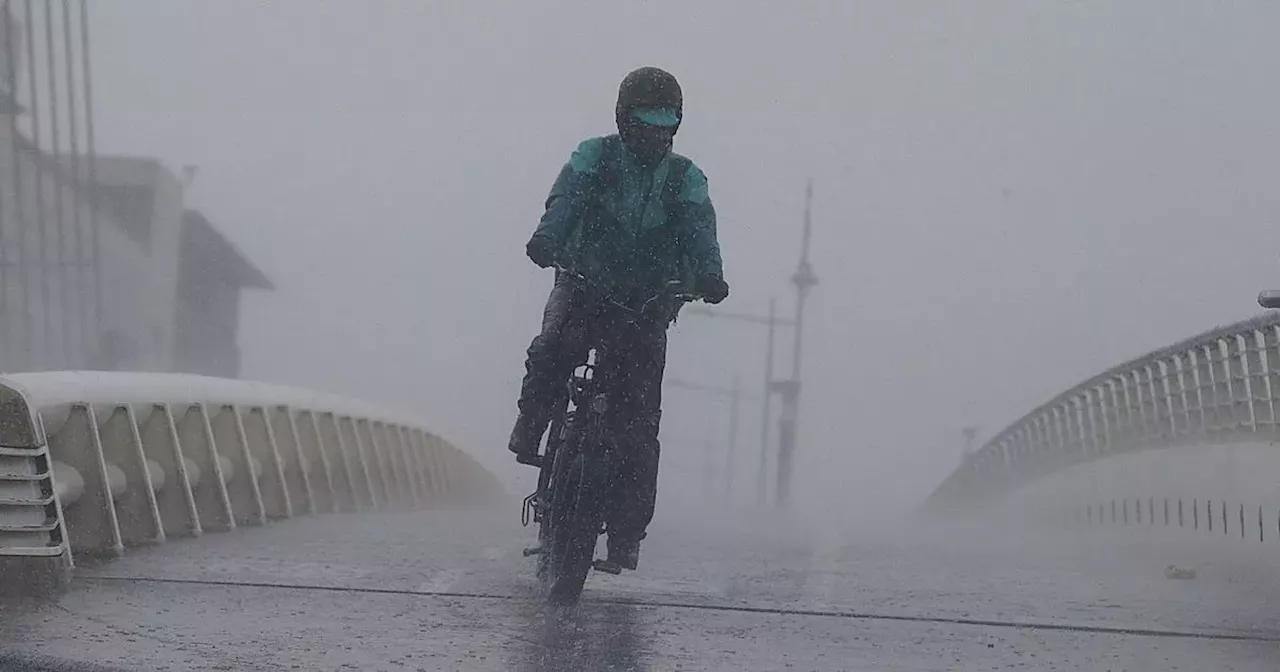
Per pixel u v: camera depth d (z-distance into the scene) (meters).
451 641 14.59
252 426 27.78
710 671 13.57
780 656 14.38
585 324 16.56
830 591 19.45
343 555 21.36
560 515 16.66
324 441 32.97
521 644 14.57
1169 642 15.67
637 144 16.23
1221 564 24.91
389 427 40.28
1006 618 17.12
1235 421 30.30
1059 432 49.31
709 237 16.42
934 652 14.81
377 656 13.73
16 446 17.25
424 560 21.14
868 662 14.19
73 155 80.44
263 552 21.38
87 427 20.31
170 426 23.27
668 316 16.72
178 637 14.30
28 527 16.83
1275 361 28.58
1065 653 14.86
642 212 16.36
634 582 19.64
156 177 93.12
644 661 13.91
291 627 15.03
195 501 24.45
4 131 78.44
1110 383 41.69
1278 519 26.39
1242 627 16.73
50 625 14.84
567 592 16.84
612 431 16.47
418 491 43.84
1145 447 37.69
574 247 16.41
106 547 20.20
